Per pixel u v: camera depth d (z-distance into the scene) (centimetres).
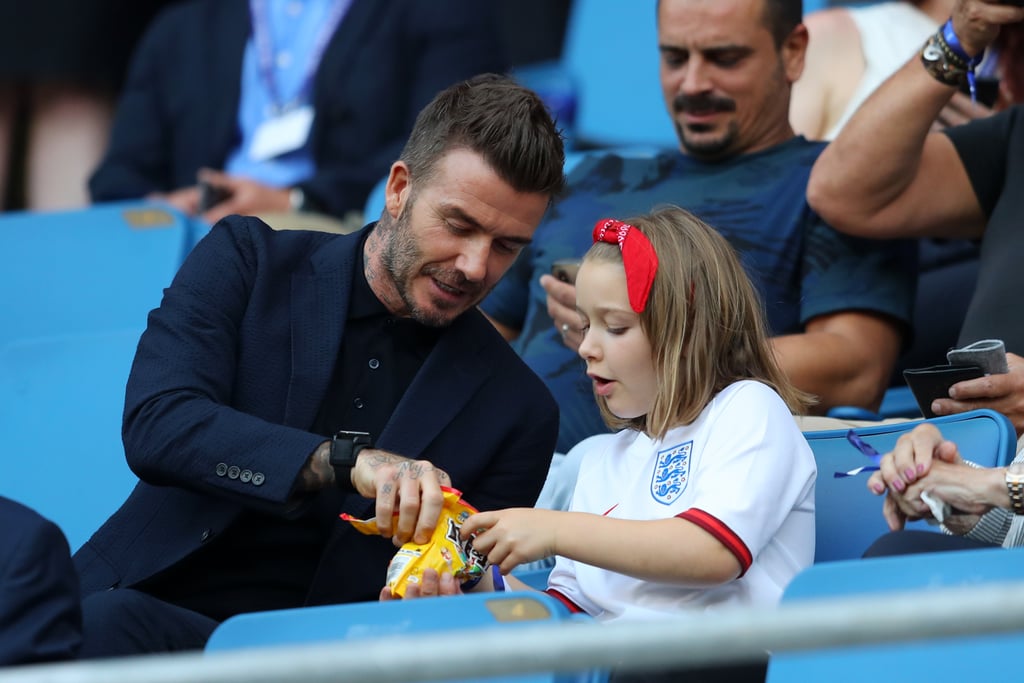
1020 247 1220
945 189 1298
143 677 601
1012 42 1369
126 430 955
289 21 1922
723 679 861
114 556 970
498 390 1013
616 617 901
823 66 1647
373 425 995
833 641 576
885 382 1321
